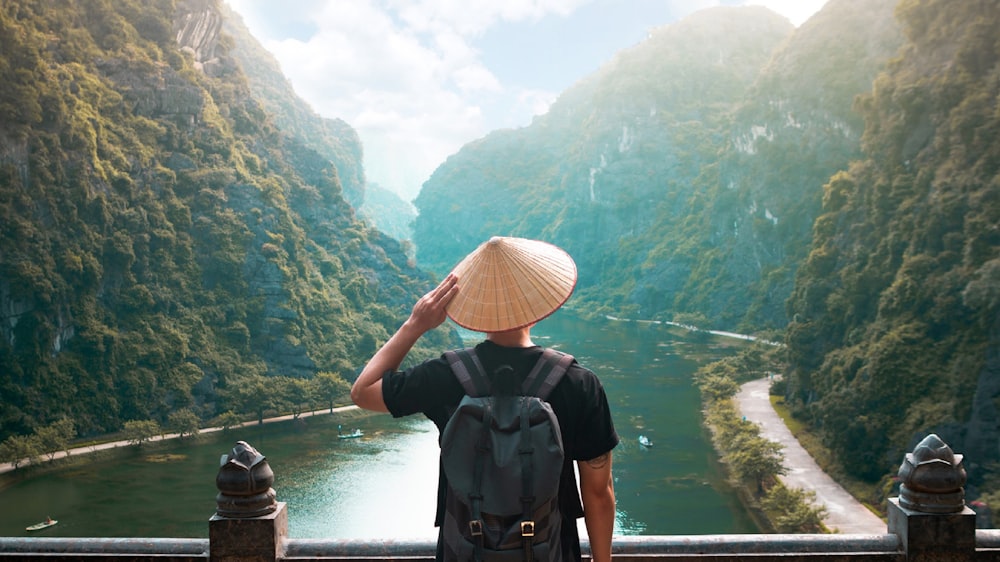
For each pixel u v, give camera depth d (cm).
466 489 207
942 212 6225
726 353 11438
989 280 5031
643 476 5444
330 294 11069
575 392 228
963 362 5150
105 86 9669
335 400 8275
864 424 5391
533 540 204
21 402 6681
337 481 5491
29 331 6912
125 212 8650
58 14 9781
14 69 7638
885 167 7788
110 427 7325
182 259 9256
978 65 7012
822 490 5044
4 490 5325
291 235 10719
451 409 231
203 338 8738
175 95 10438
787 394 7531
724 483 5241
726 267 15825
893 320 6112
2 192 7062
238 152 11406
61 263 7469
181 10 12156
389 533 4409
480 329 234
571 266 245
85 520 4716
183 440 6838
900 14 8369
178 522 4703
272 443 6769
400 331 245
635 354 11412
